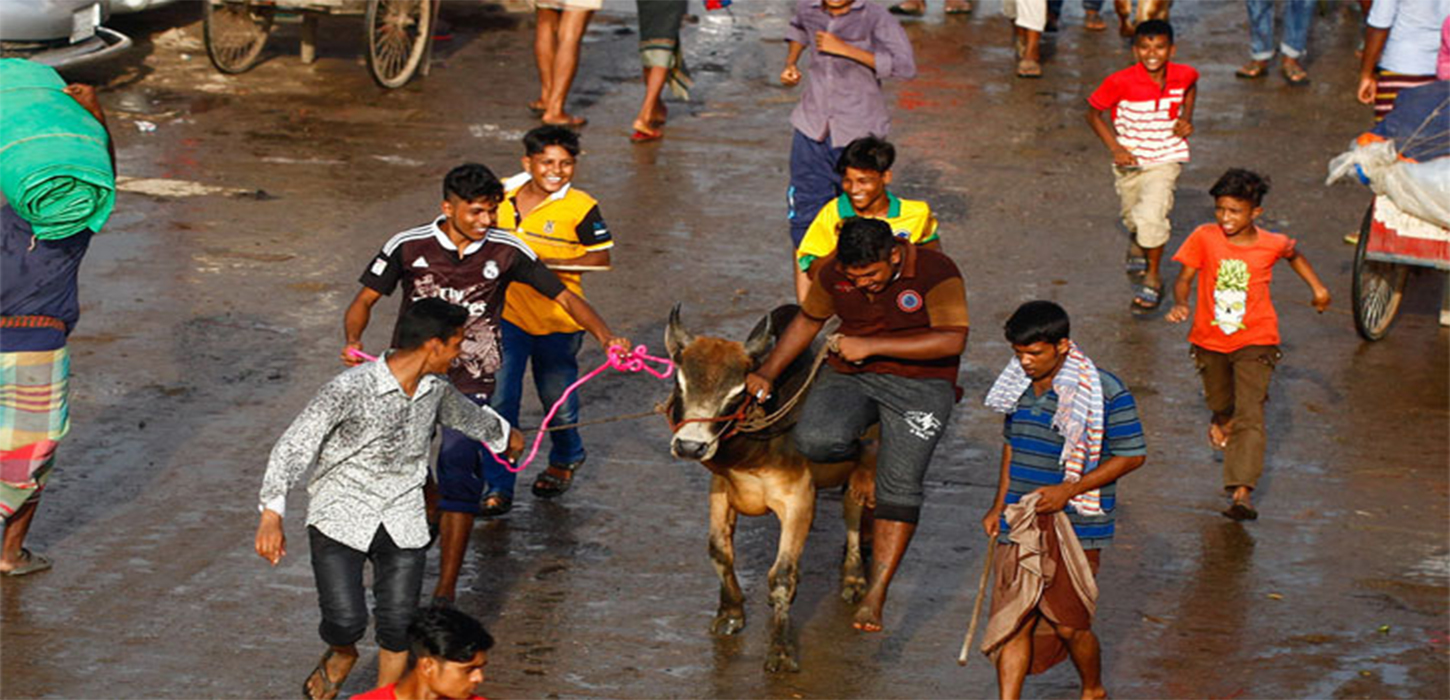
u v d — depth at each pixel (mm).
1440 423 16516
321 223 21156
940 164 24641
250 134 24859
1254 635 12352
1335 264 21141
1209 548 13758
